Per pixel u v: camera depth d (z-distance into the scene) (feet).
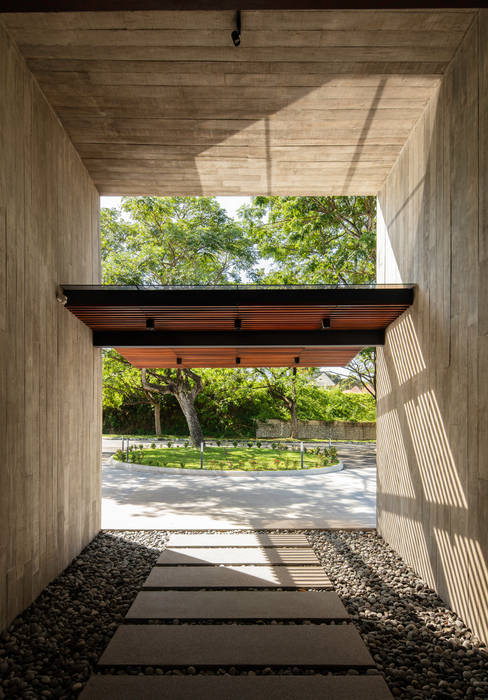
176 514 26.78
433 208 16.88
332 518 26.04
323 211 41.93
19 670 11.21
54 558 16.99
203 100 17.69
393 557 20.02
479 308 13.26
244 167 22.81
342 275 43.16
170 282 51.55
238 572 17.49
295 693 10.24
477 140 13.50
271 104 17.99
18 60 14.82
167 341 22.56
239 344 22.62
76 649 12.20
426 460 17.28
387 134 19.83
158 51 15.14
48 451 16.61
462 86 14.61
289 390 78.38
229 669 11.23
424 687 10.64
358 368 49.29
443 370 15.80
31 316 15.33
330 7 10.53
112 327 21.71
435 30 14.24
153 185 24.59
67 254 19.34
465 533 14.06
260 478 40.63
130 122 18.97
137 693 10.19
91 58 15.33
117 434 90.48
